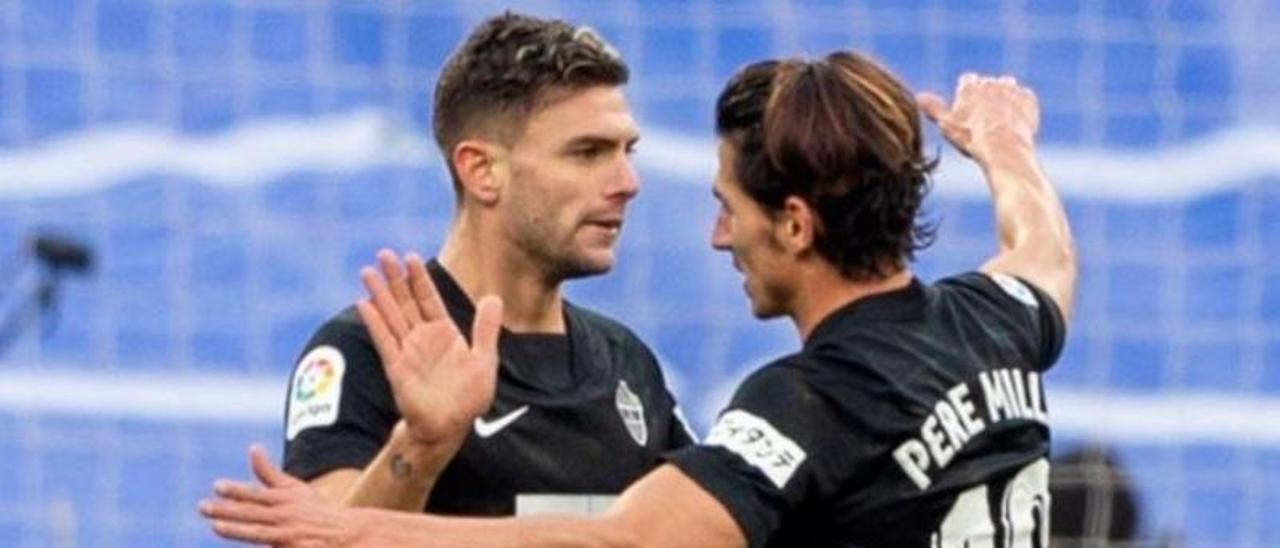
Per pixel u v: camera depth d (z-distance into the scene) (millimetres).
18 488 35406
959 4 40062
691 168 38438
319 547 15289
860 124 16000
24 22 39281
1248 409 37719
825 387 15891
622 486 17359
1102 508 25672
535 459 17078
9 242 38031
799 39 39906
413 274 15867
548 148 17016
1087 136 39875
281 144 38938
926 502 15922
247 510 15391
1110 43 40219
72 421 36062
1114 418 37531
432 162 38875
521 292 17312
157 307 37312
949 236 37844
